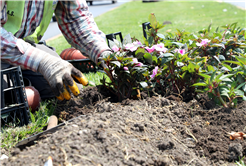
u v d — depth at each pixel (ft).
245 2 55.98
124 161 4.46
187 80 7.43
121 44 7.96
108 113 6.04
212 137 5.84
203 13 39.96
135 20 35.70
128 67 7.25
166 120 6.28
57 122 6.86
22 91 6.75
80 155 4.43
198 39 8.85
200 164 5.06
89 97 7.57
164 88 7.94
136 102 6.99
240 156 5.31
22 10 7.09
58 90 6.47
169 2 77.97
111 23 33.45
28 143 5.50
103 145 4.72
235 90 6.94
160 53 7.52
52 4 7.67
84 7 8.29
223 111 6.79
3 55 6.48
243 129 6.19
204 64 7.75
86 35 7.95
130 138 5.16
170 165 4.82
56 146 4.63
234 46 8.89
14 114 6.86
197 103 7.13
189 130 6.08
